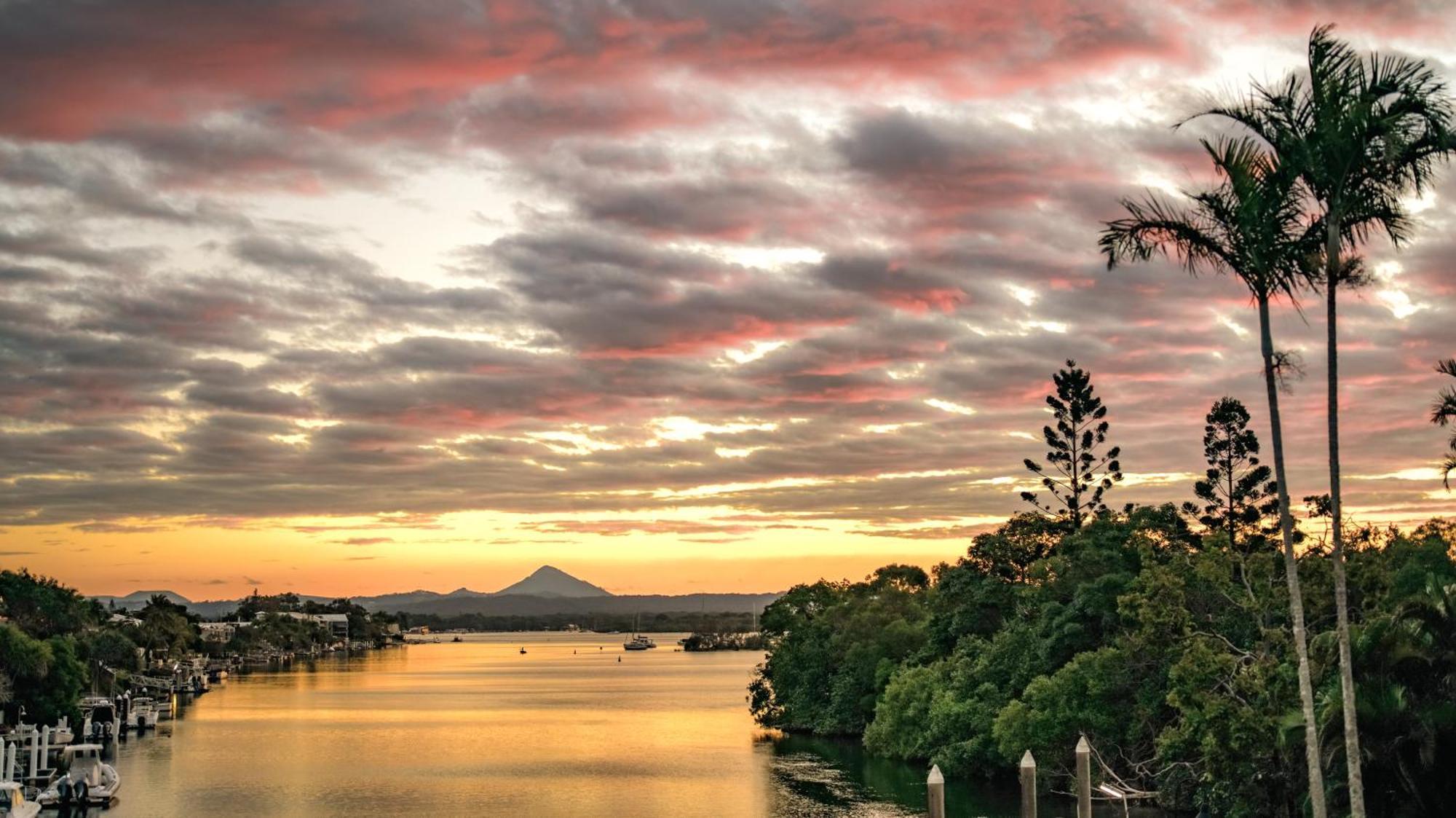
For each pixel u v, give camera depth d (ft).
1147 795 272.31
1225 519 375.25
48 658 410.93
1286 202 131.03
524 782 370.94
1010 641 353.72
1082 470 458.09
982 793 321.32
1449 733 169.37
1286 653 226.79
